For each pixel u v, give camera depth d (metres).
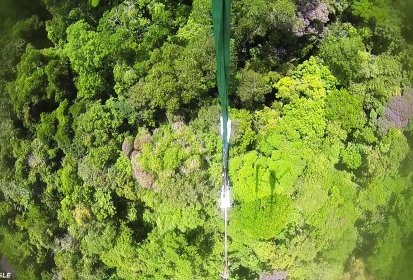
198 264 16.19
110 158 16.17
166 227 15.80
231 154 15.85
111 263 16.75
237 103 16.72
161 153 15.53
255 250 15.92
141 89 15.95
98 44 16.20
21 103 16.98
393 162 17.28
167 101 15.81
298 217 15.79
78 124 16.20
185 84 15.73
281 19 16.08
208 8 16.14
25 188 17.27
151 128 16.78
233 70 16.12
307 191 15.65
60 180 16.81
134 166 15.81
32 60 16.98
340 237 16.84
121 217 16.67
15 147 17.22
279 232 15.60
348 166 16.95
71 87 17.31
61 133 16.41
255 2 15.73
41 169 17.00
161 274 16.66
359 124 16.72
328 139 16.69
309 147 16.47
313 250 16.23
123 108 16.33
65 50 16.98
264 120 16.45
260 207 15.26
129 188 16.08
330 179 16.17
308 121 16.48
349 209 16.53
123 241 16.30
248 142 16.03
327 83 17.00
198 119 16.14
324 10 16.89
